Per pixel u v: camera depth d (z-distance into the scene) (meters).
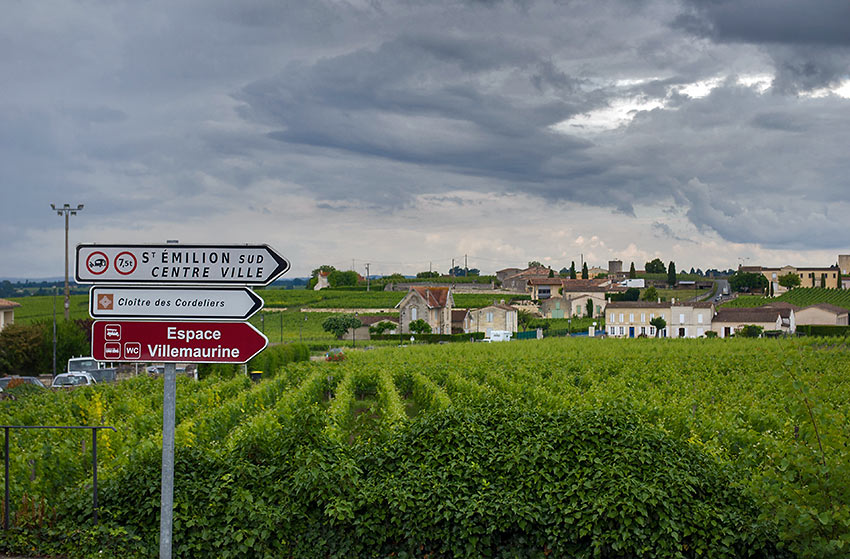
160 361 6.62
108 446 13.57
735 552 7.68
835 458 6.91
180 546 8.12
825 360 41.34
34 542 8.21
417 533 8.09
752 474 8.62
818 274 177.88
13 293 180.88
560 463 8.38
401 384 36.66
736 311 102.69
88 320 54.91
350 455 9.12
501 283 168.75
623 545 7.66
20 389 25.84
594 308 122.44
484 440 8.96
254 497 8.45
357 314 114.00
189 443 14.29
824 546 6.73
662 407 17.61
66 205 55.53
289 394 26.12
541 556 7.96
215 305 6.61
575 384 35.25
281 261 6.61
